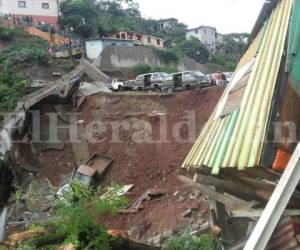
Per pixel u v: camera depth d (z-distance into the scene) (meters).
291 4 6.68
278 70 5.64
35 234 7.21
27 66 41.06
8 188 23.12
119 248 7.01
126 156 23.09
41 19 55.62
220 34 79.44
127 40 53.78
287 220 4.87
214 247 7.20
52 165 24.27
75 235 6.69
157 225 15.66
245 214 5.64
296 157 4.09
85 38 57.06
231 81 8.98
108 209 7.52
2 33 46.94
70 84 26.94
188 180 7.36
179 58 54.56
